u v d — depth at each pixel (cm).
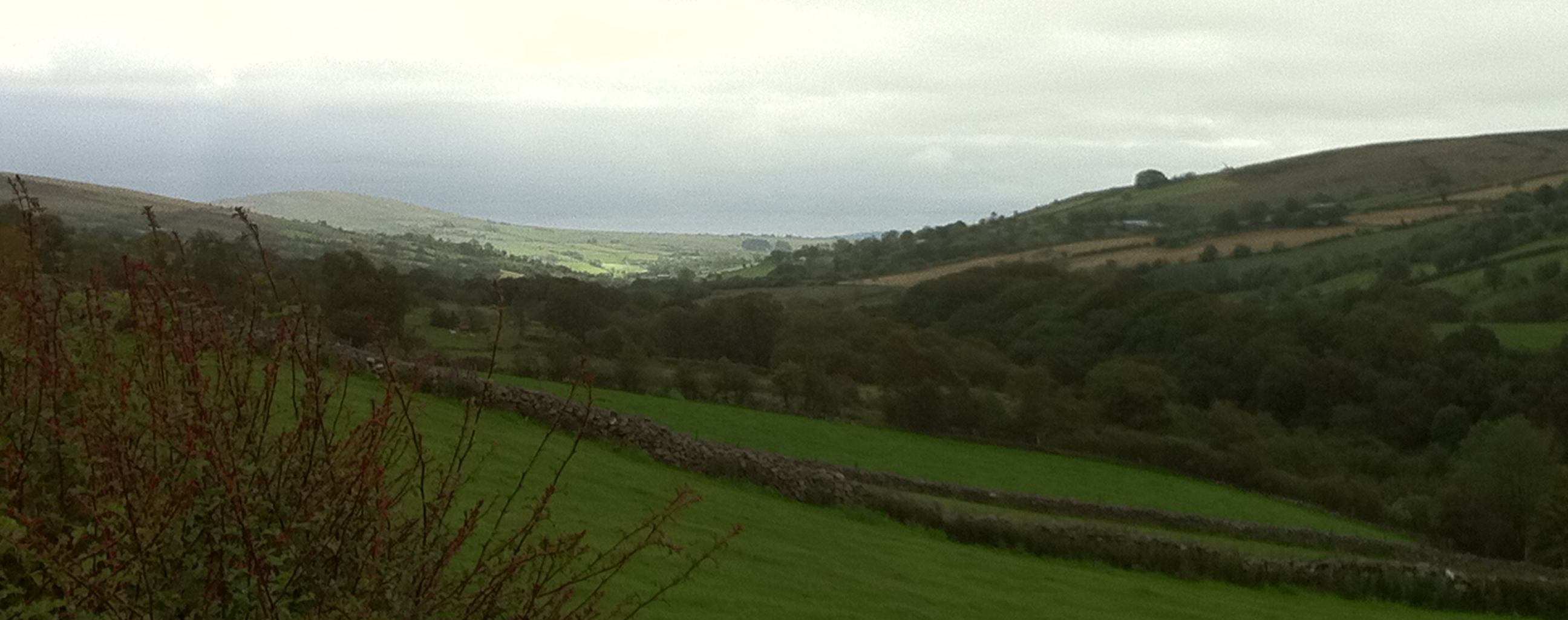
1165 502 4100
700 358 6153
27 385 512
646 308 7094
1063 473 4444
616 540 1555
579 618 584
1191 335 7388
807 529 2219
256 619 461
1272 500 4631
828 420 4803
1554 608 2883
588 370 661
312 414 508
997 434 5150
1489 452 4944
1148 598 2223
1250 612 2270
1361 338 7206
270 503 484
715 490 2448
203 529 461
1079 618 1825
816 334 6388
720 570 1562
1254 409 6900
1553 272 9088
